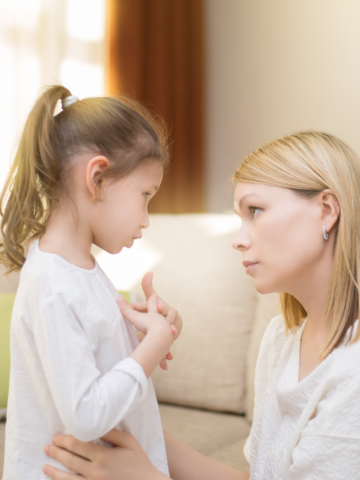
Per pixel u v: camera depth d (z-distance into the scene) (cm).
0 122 265
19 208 83
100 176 81
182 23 318
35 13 277
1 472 112
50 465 80
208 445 133
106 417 70
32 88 274
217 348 158
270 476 87
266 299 153
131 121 87
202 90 329
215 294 163
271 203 85
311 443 78
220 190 330
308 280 87
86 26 298
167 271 174
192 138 326
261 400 107
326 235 84
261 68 316
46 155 81
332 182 83
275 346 106
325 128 293
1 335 152
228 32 328
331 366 80
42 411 80
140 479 79
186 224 185
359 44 280
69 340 72
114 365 79
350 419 75
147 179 87
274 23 311
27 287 77
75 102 89
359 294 80
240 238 88
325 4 292
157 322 81
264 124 316
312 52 297
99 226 83
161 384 162
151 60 314
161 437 92
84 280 79
